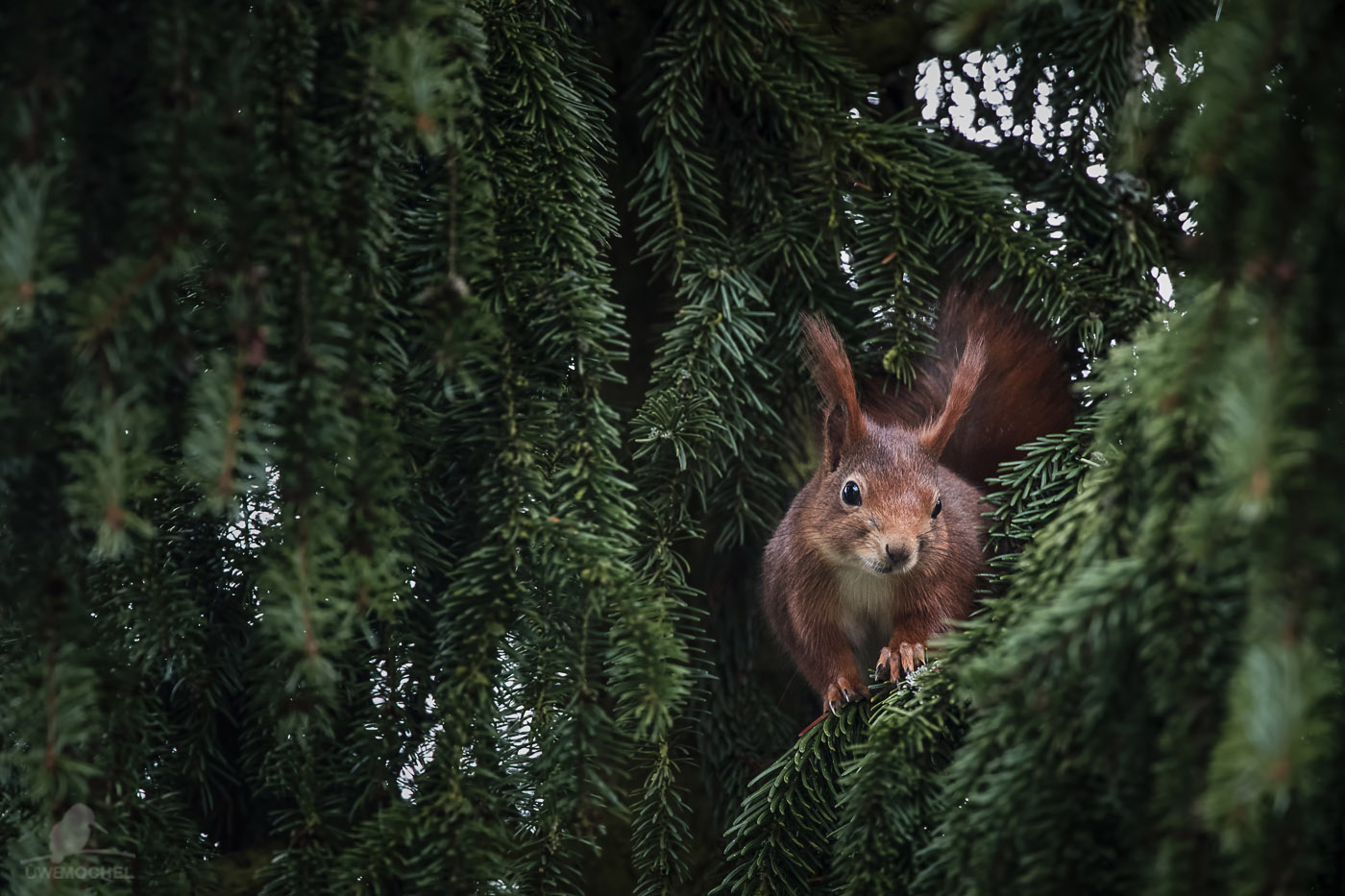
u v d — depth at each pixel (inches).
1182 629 103.0
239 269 119.0
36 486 122.1
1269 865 94.5
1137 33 187.3
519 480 149.1
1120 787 109.1
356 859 141.1
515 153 160.1
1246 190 96.8
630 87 203.3
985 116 207.2
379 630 162.6
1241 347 93.6
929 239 190.4
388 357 140.0
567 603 151.1
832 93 194.4
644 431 179.8
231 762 181.3
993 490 236.7
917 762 150.1
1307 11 93.5
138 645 150.6
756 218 195.5
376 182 132.5
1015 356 210.7
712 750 207.8
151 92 115.0
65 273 116.6
